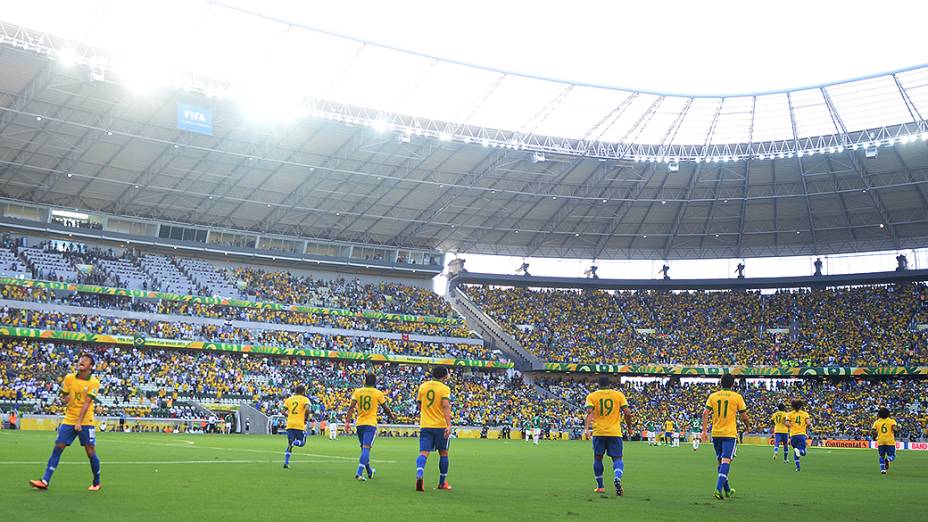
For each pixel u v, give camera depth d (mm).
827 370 77625
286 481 17906
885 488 21172
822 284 86375
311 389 67875
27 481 15641
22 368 58156
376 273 86500
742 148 70250
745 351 81875
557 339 83938
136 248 74875
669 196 78188
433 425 16359
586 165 72312
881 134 65312
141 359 64875
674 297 90125
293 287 79875
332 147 64438
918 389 74875
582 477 23000
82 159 62094
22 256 67938
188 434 53594
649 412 75875
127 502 12945
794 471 28875
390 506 13477
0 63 49156
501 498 15430
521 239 85562
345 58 55438
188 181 67562
